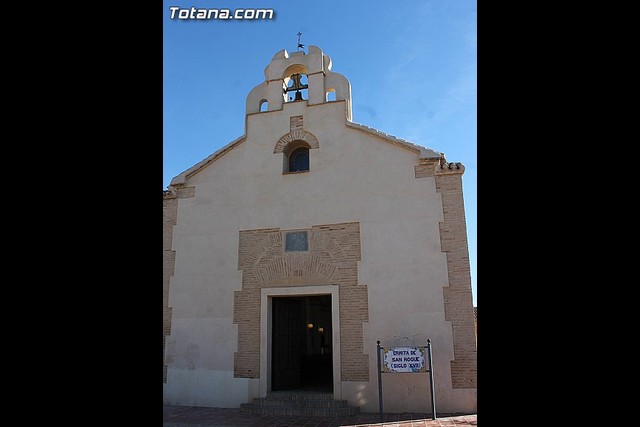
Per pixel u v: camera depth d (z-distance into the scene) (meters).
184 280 13.44
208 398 12.38
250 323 12.59
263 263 12.92
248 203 13.48
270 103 14.15
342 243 12.42
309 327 15.17
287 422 10.24
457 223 11.78
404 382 11.15
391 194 12.40
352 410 11.00
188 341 12.95
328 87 14.00
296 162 13.98
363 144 12.98
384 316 11.62
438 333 11.23
